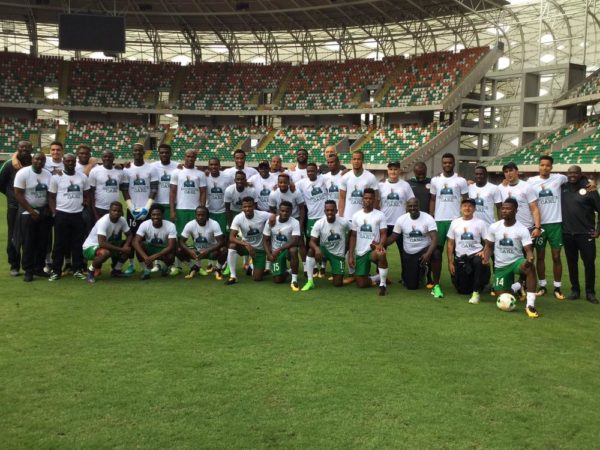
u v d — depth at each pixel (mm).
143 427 4176
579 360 5863
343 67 45688
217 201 11125
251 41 48125
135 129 46688
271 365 5508
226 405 4578
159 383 5000
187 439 4004
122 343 6125
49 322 6906
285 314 7551
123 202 23031
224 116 48156
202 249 10211
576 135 31906
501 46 39344
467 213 8938
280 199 10398
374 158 38781
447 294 9195
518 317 7664
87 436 4027
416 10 37781
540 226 8977
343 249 9531
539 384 5172
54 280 9539
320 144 42750
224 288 9281
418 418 4414
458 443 4035
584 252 8797
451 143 38875
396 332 6766
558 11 37250
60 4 41156
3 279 9570
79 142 44656
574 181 8797
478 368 5559
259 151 43812
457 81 38875
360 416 4426
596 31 37969
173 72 48531
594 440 4121
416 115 41812
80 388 4867
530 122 38688
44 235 9680
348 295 8938
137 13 41812
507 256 8367
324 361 5656
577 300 8898
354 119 45031
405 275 9523
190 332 6590
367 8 38469
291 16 41312
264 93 46844
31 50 46812
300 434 4109
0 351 5797
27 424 4195
